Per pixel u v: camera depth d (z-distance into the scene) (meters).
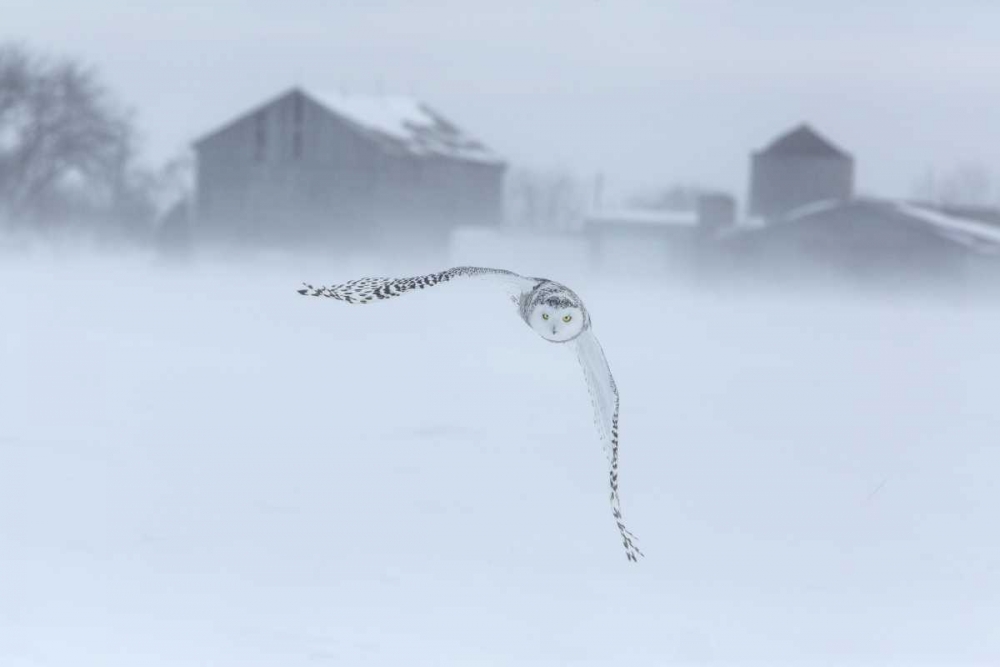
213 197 100.00
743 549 19.44
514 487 22.59
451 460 24.53
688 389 34.66
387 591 17.06
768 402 32.69
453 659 14.93
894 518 21.31
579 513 21.05
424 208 98.31
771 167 103.19
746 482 23.45
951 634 16.44
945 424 29.95
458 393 32.66
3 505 20.52
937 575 18.55
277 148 98.81
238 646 15.05
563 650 15.45
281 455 24.67
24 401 29.20
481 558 18.56
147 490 21.62
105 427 26.58
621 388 34.47
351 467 23.70
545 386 34.25
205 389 32.03
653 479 23.45
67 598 16.55
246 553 18.52
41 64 108.62
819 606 17.16
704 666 15.09
